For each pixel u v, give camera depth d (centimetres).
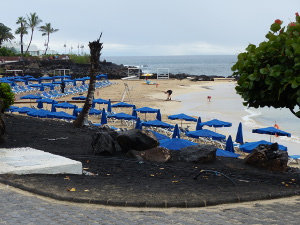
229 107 5181
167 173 1238
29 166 1077
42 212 740
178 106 5159
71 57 12631
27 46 14212
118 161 1371
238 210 821
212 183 1115
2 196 844
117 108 4756
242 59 1197
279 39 1101
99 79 8488
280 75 1093
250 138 3259
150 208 831
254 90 1173
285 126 3919
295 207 867
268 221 732
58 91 6247
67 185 970
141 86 7881
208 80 10062
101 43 2539
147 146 1474
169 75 10538
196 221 724
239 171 1367
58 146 1647
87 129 2388
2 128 1548
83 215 736
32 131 1909
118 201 838
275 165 1468
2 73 9225
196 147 1504
